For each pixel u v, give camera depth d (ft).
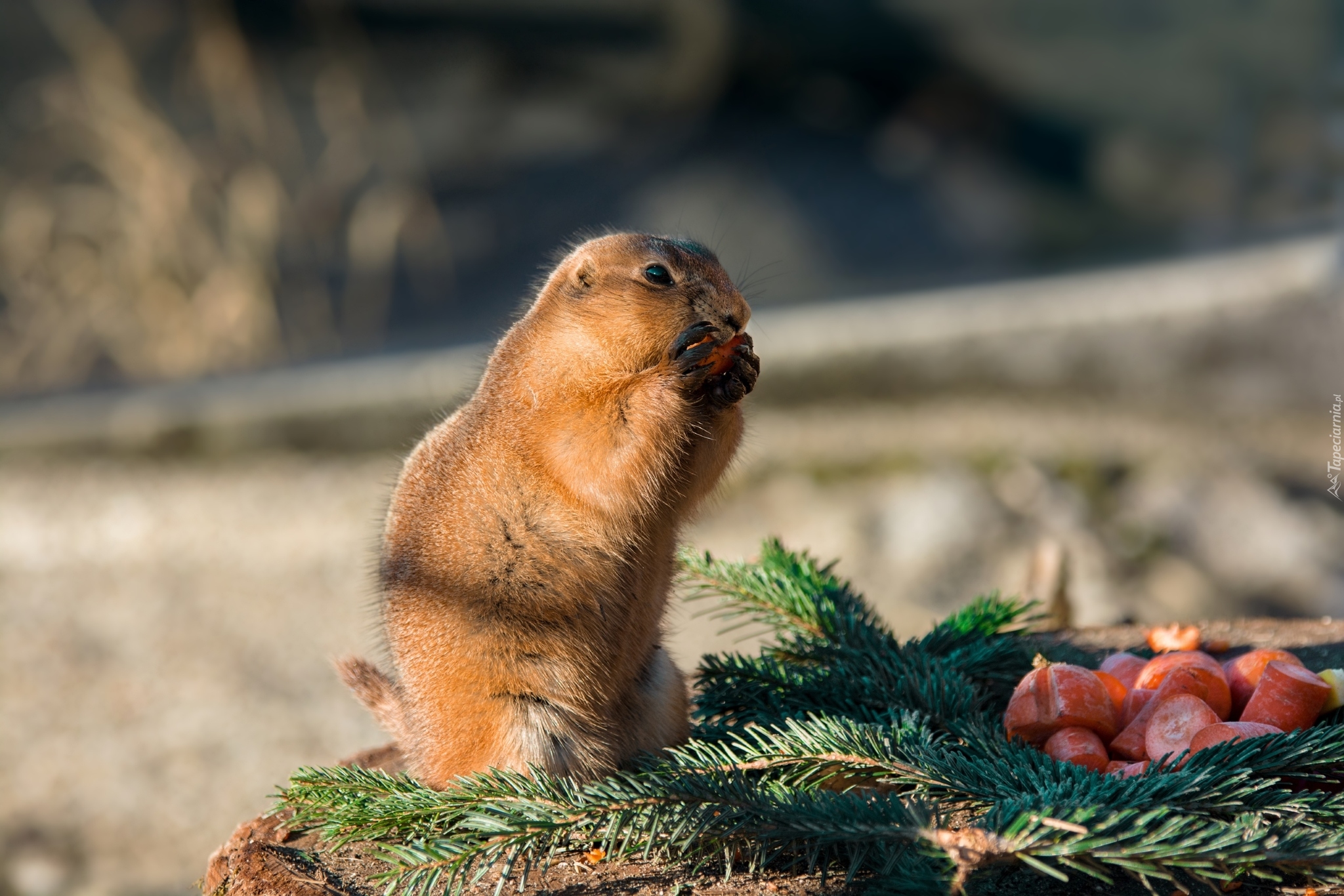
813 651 18.57
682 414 15.98
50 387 76.74
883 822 12.66
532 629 15.57
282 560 49.34
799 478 53.11
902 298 72.84
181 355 80.94
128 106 82.94
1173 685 14.96
